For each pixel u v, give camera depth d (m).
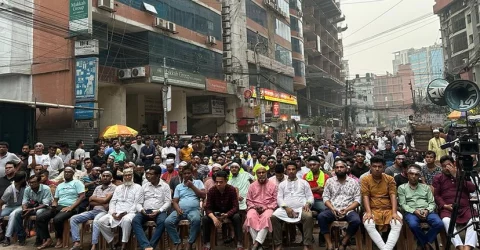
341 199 6.27
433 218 5.66
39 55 17.33
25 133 14.03
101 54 18.36
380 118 83.94
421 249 5.71
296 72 39.28
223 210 6.58
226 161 10.02
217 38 25.86
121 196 6.73
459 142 5.12
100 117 18.89
